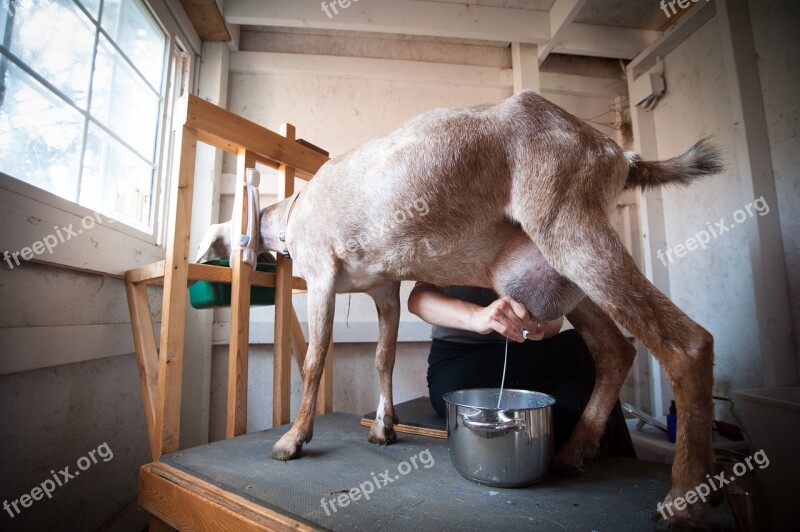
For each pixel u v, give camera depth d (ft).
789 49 5.99
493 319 3.38
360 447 4.09
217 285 5.05
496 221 3.26
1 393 3.55
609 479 3.18
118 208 5.69
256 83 8.34
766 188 6.17
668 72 8.30
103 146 5.28
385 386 4.57
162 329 4.24
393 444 4.21
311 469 3.43
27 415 3.84
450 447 3.34
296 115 8.31
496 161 3.09
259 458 3.73
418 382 7.93
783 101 6.08
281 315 5.28
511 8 8.16
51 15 4.26
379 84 8.59
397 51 8.84
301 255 4.15
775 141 6.20
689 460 2.38
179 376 4.25
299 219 4.16
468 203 3.18
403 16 7.86
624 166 3.17
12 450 3.66
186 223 4.48
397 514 2.57
